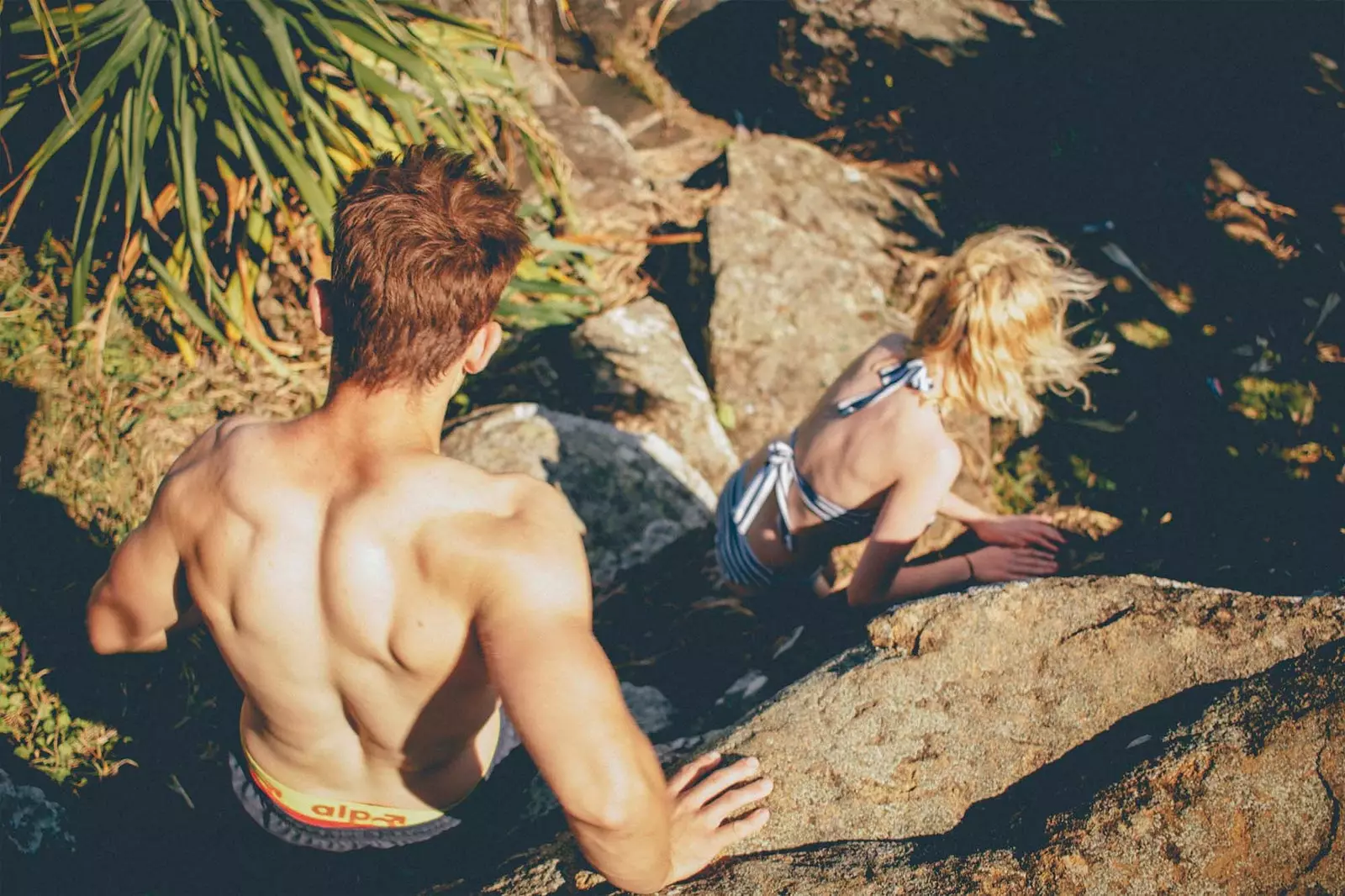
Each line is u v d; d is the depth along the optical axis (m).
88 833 2.09
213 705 2.52
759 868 1.58
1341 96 5.30
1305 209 4.86
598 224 4.40
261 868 2.14
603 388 3.79
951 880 1.50
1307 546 3.47
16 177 2.84
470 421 3.46
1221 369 4.16
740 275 4.14
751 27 5.33
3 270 2.95
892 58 5.23
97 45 3.07
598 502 3.35
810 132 5.43
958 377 2.59
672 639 3.22
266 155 3.31
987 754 1.71
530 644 1.24
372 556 1.32
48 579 2.42
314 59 3.45
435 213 1.29
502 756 1.86
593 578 3.27
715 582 3.37
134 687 2.39
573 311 3.97
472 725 1.58
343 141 3.20
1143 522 3.65
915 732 1.75
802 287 4.17
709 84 5.48
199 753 2.41
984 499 3.71
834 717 1.80
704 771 1.73
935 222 4.86
